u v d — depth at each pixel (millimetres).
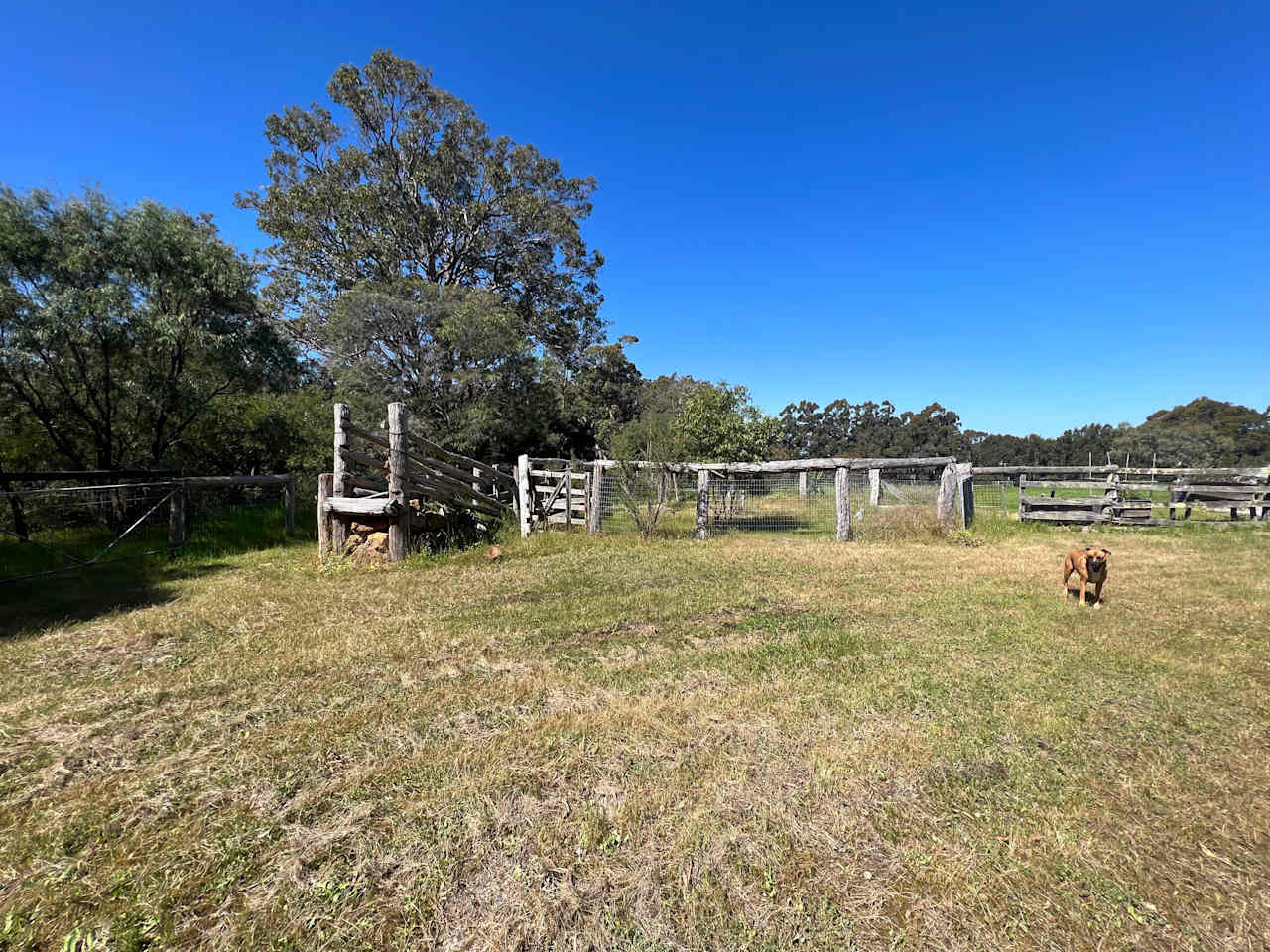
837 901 1948
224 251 10867
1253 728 3111
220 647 4441
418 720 3223
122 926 1846
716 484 11273
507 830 2287
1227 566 7426
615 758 2814
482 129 22609
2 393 8750
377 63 20703
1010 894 1979
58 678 3832
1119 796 2527
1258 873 2088
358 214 20641
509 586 6434
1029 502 12109
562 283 25984
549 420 21031
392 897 1961
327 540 7949
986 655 4207
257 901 1947
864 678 3783
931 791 2545
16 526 8164
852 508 11391
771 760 2793
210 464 12719
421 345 17141
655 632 4832
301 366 14469
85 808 2436
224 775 2680
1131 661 4066
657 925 1854
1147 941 1804
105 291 8734
